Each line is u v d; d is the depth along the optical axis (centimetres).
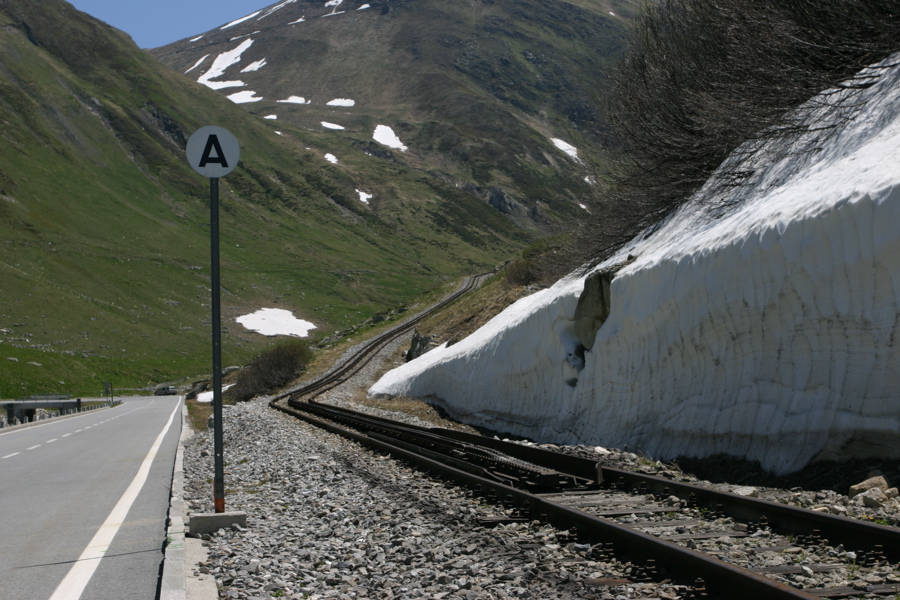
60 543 823
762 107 1622
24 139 17638
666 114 2094
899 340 847
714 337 1204
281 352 5525
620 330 1514
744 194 1470
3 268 11975
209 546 729
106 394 7381
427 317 7012
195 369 10406
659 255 1473
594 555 603
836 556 557
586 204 2509
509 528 722
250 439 2036
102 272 13588
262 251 18050
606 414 1535
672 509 762
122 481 1374
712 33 1981
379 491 995
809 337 993
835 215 960
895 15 1388
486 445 1427
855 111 1309
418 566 616
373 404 3303
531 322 2053
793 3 1589
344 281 17188
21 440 2705
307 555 672
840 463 877
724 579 481
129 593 609
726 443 1092
